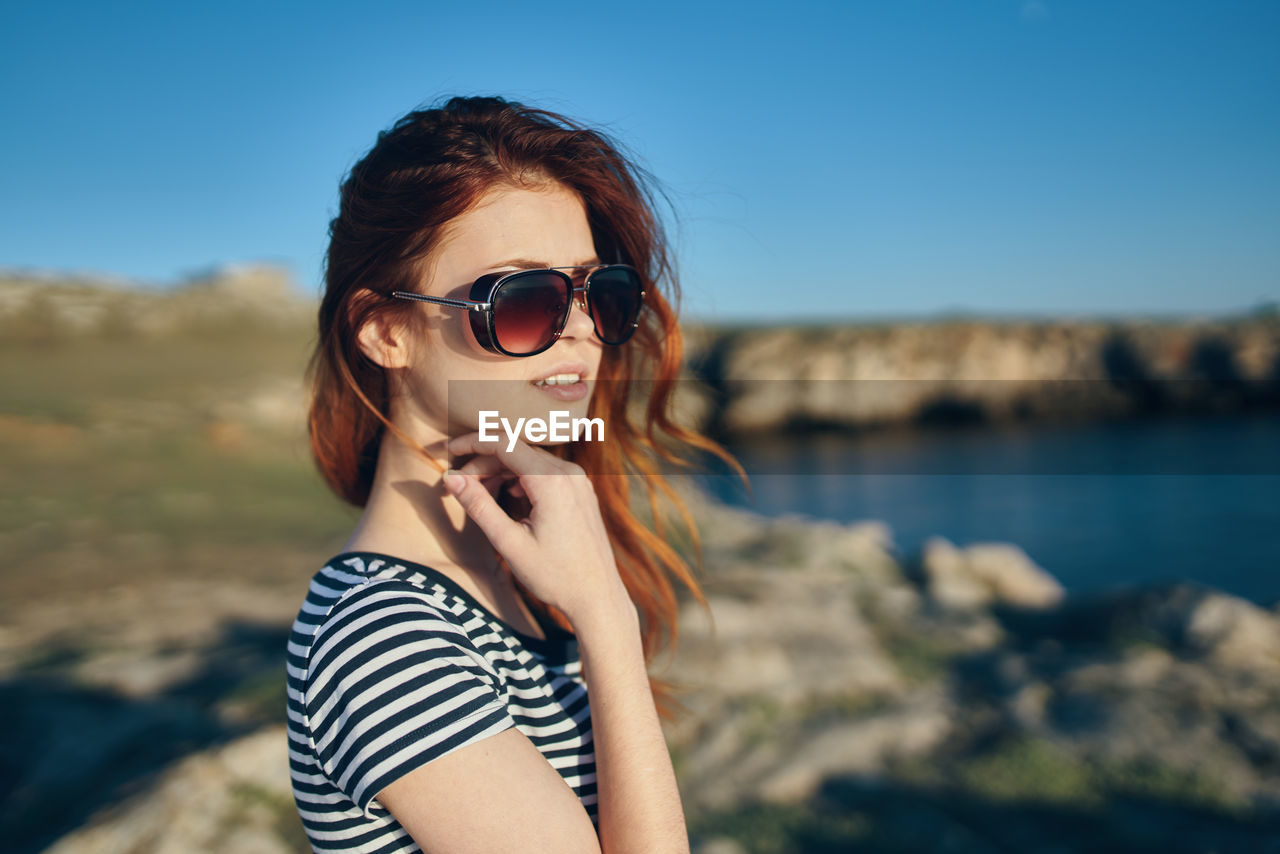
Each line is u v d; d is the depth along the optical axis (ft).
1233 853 12.46
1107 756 15.21
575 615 3.59
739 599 22.44
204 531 31.32
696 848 12.82
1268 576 49.24
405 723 3.07
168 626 20.98
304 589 24.66
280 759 13.15
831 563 27.43
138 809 11.73
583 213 4.56
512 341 3.89
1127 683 18.10
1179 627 20.61
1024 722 16.66
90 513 32.65
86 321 97.50
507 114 4.28
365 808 3.12
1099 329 127.54
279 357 93.91
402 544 4.05
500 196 4.03
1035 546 58.03
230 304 119.65
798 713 16.98
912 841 12.98
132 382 67.31
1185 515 64.90
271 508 35.47
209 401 57.67
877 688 18.29
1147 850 12.71
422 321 4.06
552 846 3.03
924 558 27.94
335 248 4.29
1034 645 21.12
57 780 13.17
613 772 3.37
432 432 4.22
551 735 3.85
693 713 16.44
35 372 71.51
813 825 13.43
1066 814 13.69
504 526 3.67
